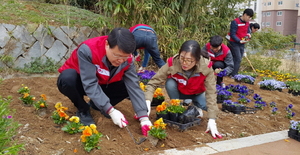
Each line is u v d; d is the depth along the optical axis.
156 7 5.80
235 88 5.05
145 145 2.49
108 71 2.59
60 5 6.42
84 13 6.14
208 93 2.99
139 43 3.93
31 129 2.57
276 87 5.45
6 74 4.43
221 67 4.92
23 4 5.96
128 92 2.77
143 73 5.05
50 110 3.10
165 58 6.29
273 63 8.77
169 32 5.90
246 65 8.23
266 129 3.28
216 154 2.46
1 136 2.03
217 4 7.50
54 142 2.38
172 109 3.06
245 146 2.70
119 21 5.48
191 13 6.77
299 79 7.38
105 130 2.71
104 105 2.46
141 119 2.70
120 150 2.36
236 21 6.33
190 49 2.61
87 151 2.26
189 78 3.04
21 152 2.16
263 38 8.84
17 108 3.03
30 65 4.83
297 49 9.21
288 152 2.65
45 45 5.00
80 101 2.78
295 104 4.76
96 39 2.54
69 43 5.27
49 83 4.32
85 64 2.45
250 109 3.95
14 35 4.66
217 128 3.12
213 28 7.37
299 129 2.98
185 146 2.57
